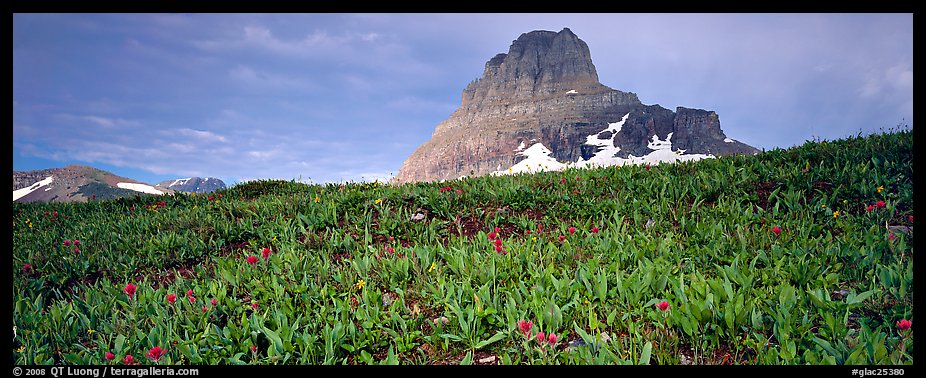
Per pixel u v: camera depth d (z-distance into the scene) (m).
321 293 4.70
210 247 7.21
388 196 9.14
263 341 3.90
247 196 12.76
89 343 4.26
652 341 3.50
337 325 3.84
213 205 10.04
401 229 7.43
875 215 6.10
